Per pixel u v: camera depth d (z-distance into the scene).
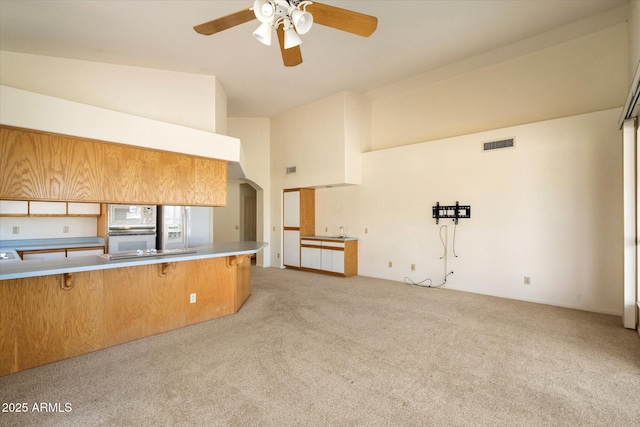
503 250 4.59
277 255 7.61
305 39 3.85
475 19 3.56
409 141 6.01
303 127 6.84
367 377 2.34
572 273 4.03
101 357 2.67
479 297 4.62
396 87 5.80
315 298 4.64
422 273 5.51
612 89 3.95
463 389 2.18
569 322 3.51
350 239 6.35
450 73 5.18
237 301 4.02
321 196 7.25
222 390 2.16
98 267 2.57
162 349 2.84
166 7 2.86
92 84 3.76
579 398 2.06
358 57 4.42
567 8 3.44
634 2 3.14
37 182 2.88
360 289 5.20
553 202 4.16
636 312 3.28
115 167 3.40
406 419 1.86
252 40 3.64
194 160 4.15
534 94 4.54
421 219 5.50
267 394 2.11
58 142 3.01
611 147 3.76
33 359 2.48
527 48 4.37
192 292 3.54
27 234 4.56
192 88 4.55
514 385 2.22
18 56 3.32
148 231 5.07
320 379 2.31
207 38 3.53
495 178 4.64
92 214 4.87
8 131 2.72
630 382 2.26
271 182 7.76
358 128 6.32
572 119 4.00
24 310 2.45
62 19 2.87
